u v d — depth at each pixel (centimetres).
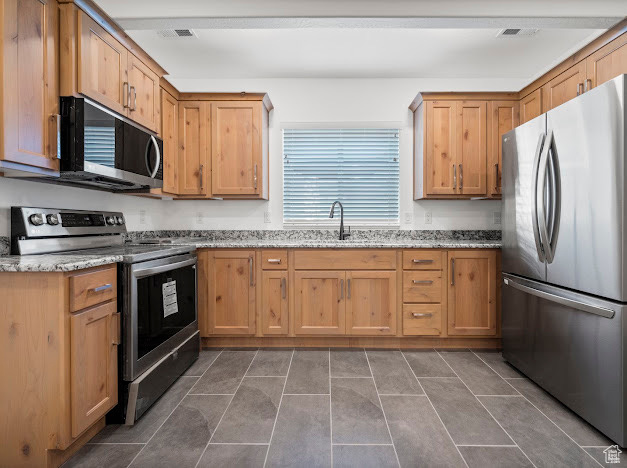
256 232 323
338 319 263
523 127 211
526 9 192
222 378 213
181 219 325
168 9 191
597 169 154
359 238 320
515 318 224
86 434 149
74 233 196
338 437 152
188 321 235
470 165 288
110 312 158
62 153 162
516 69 306
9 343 132
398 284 262
